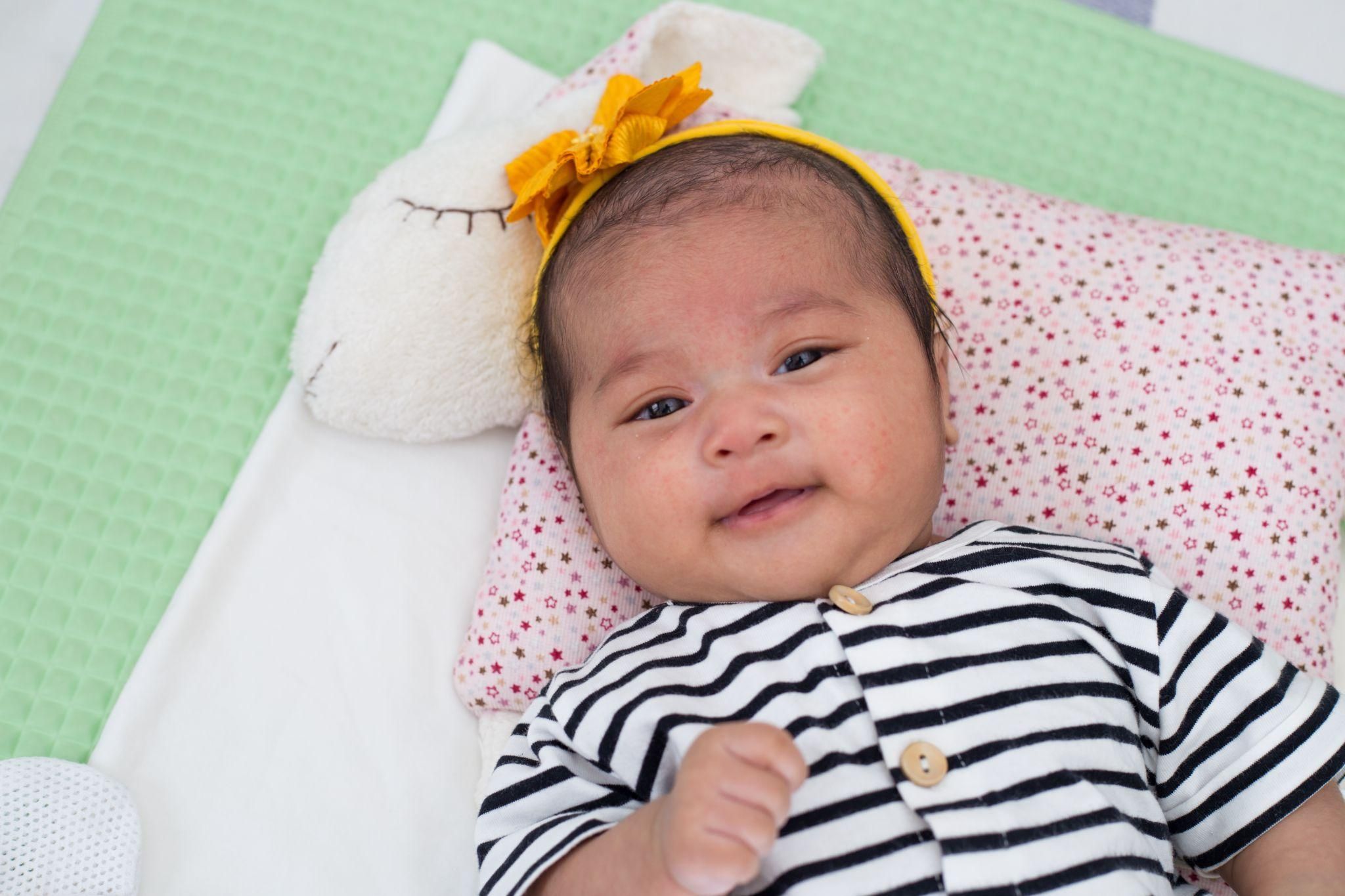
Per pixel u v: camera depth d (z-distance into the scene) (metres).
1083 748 0.91
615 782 0.97
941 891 0.84
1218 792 0.95
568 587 1.18
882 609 0.95
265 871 1.10
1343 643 1.22
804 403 0.94
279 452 1.25
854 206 1.06
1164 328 1.21
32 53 1.59
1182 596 0.99
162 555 1.23
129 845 1.08
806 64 1.43
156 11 1.46
